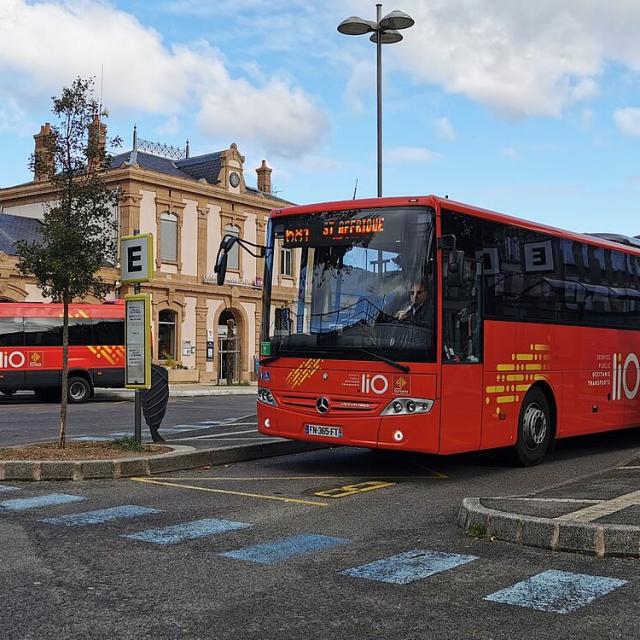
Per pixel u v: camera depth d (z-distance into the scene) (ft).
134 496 29.12
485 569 19.22
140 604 16.62
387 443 31.55
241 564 19.79
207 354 142.82
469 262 33.42
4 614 15.97
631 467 32.24
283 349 34.58
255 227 152.87
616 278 45.60
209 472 35.47
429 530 23.66
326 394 33.09
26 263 37.24
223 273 34.99
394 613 16.10
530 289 37.55
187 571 19.13
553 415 39.40
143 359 37.35
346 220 33.76
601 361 43.37
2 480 32.09
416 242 31.99
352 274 33.22
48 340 89.92
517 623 15.51
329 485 32.17
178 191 137.18
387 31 63.82
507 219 36.37
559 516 21.80
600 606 16.46
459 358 32.50
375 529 23.85
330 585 18.01
